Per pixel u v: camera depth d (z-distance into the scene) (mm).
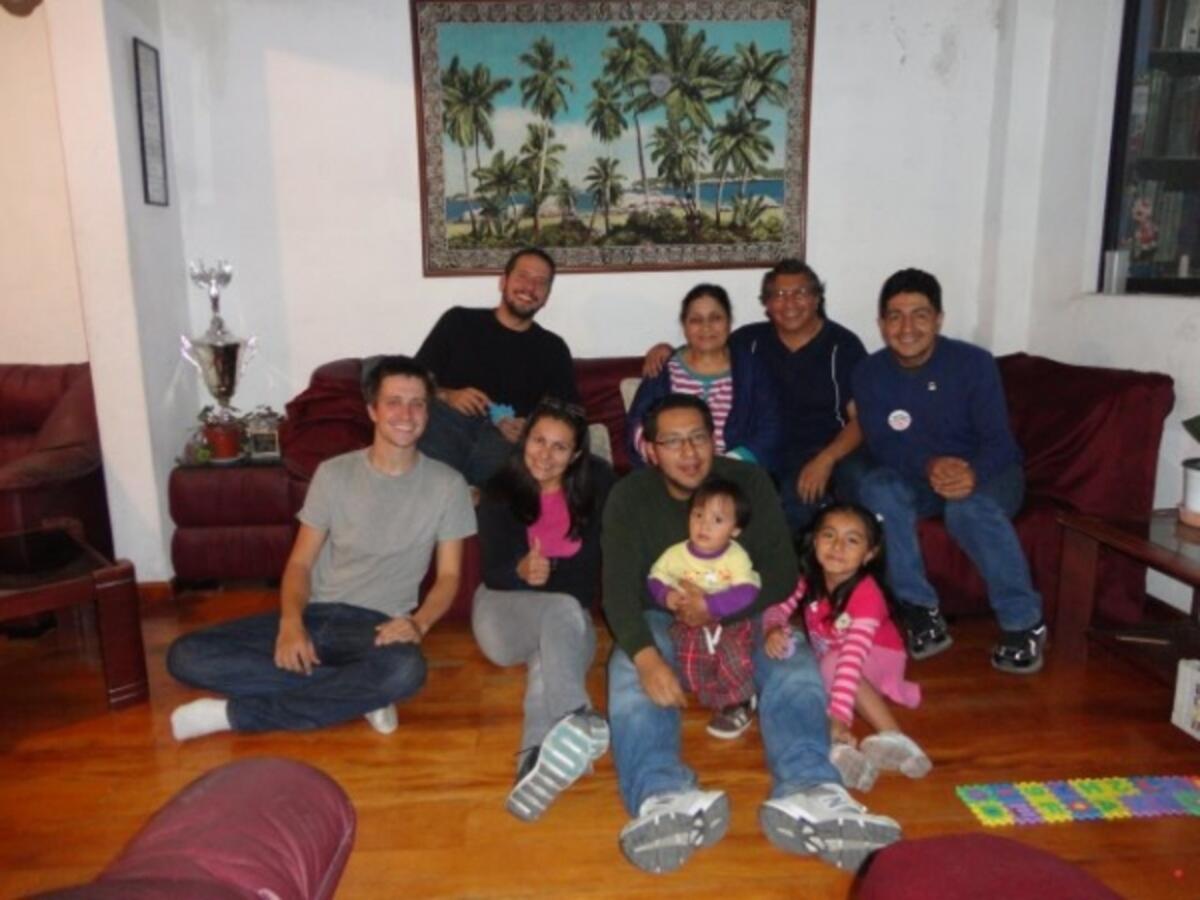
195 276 3344
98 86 2723
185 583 3092
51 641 2748
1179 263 2998
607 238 3475
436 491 2213
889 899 869
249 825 938
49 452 2822
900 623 2289
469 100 3348
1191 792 1870
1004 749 2041
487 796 1892
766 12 3322
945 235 3535
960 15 3375
